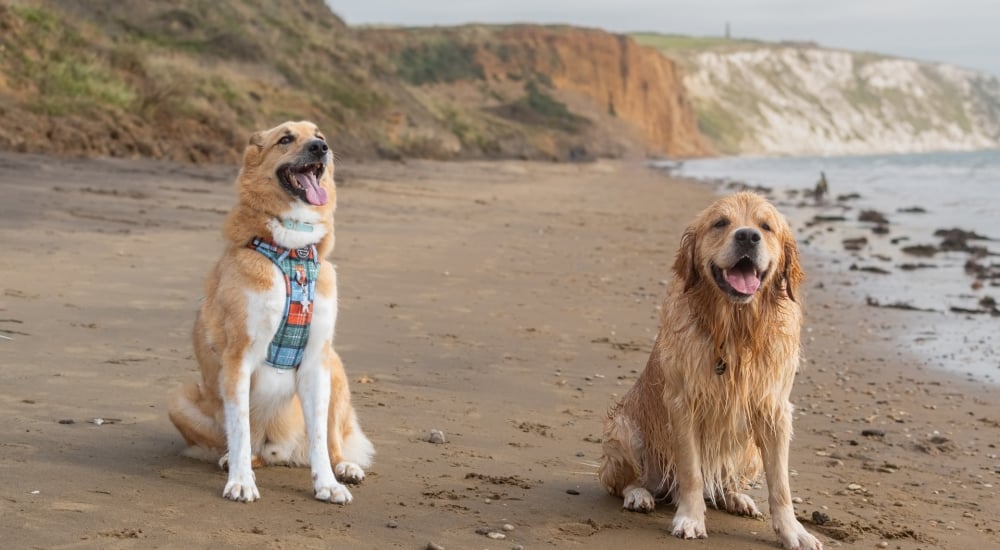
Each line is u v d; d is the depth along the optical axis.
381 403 7.18
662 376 5.30
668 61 140.12
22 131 22.05
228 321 5.27
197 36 40.44
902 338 11.13
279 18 49.75
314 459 5.27
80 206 15.56
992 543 5.28
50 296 9.46
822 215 27.41
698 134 144.50
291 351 5.33
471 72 109.69
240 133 29.45
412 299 11.35
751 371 5.10
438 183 32.00
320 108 40.91
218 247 13.20
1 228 12.89
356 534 4.68
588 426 7.04
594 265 15.30
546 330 10.27
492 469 5.91
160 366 7.44
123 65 29.14
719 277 5.05
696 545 4.98
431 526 4.88
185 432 5.65
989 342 10.96
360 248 15.09
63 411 6.17
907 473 6.52
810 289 14.45
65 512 4.55
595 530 5.05
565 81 118.94
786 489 5.15
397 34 111.12
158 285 10.51
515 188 33.94
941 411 8.18
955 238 20.36
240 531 4.57
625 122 119.69
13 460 5.18
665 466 5.45
